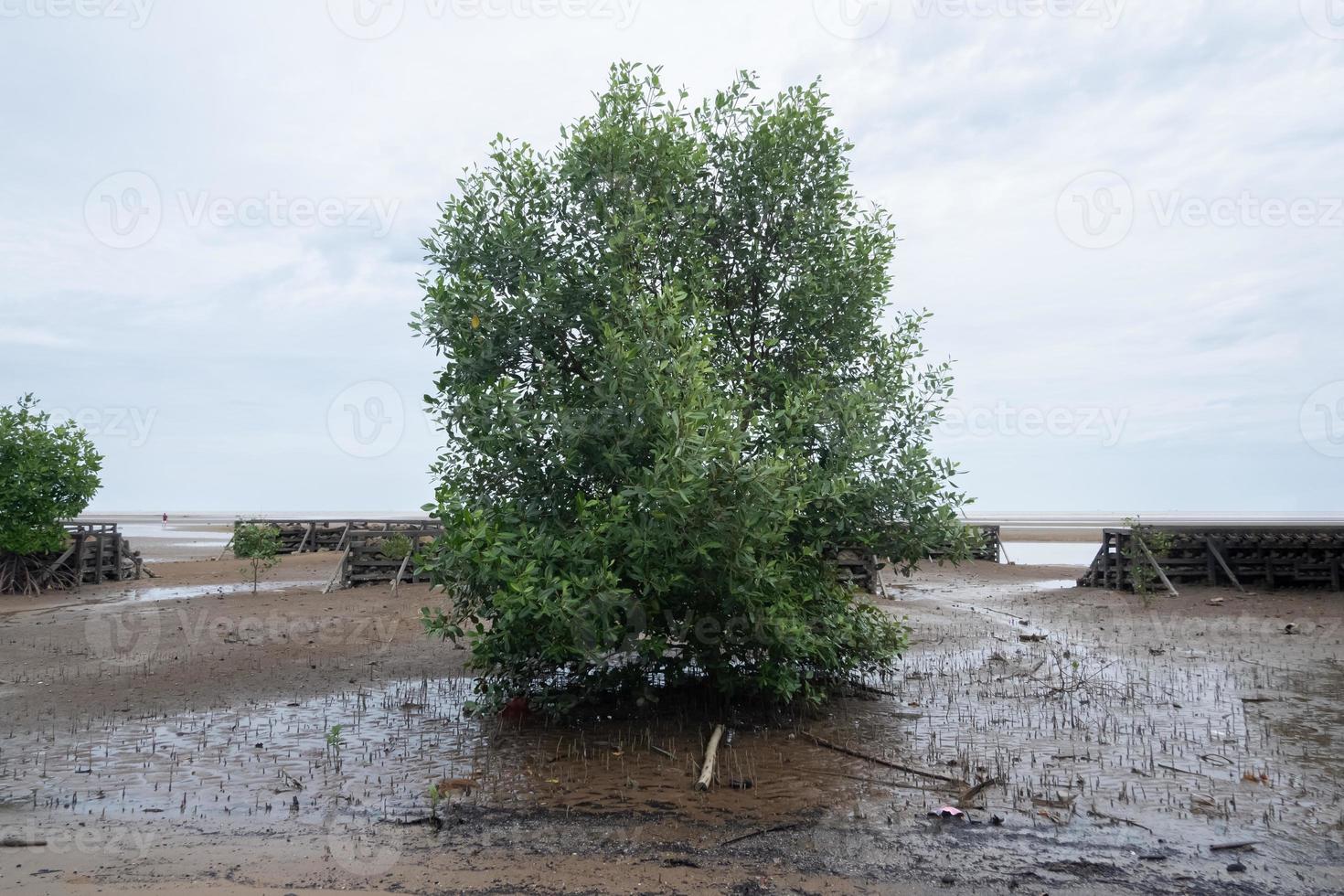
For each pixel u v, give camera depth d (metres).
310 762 7.68
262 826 6.21
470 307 9.09
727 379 9.48
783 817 6.34
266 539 21.20
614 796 6.79
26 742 8.29
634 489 7.73
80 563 21.20
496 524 8.31
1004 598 19.30
